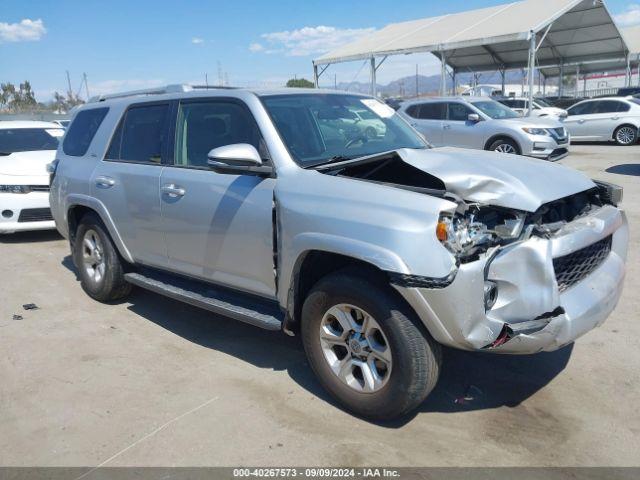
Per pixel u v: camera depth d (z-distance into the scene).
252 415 3.53
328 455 3.12
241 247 3.89
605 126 19.47
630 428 3.29
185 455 3.16
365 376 3.35
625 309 4.92
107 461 3.13
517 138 13.67
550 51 29.22
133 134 4.95
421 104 15.61
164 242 4.54
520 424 3.37
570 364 4.04
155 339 4.70
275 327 3.68
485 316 2.98
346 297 3.29
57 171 5.78
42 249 7.85
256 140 3.93
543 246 3.02
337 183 3.40
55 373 4.13
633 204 9.01
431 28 25.06
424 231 2.94
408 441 3.23
